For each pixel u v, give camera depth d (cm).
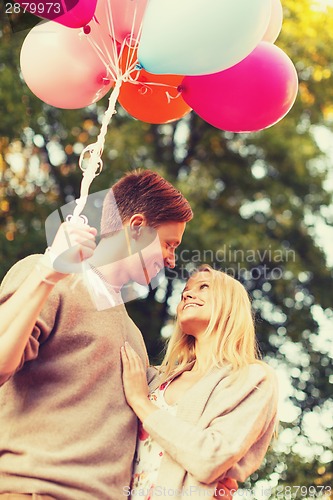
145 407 291
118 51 321
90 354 290
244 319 314
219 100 329
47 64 321
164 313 812
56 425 282
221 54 294
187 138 924
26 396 285
